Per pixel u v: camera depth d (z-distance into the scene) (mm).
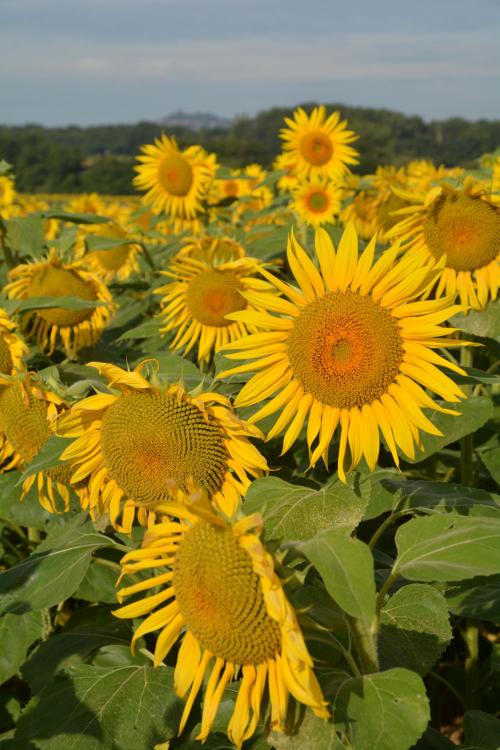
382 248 1782
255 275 1479
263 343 876
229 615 646
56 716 865
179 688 720
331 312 845
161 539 708
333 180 2629
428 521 780
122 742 838
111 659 1006
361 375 839
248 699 677
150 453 898
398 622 838
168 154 2498
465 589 966
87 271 1535
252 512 845
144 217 3201
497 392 1542
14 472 1250
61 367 1337
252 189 3219
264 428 1085
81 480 1035
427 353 842
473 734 809
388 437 852
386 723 631
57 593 917
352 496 825
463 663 1266
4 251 1713
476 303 1219
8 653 1111
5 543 1390
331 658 750
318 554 633
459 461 1407
